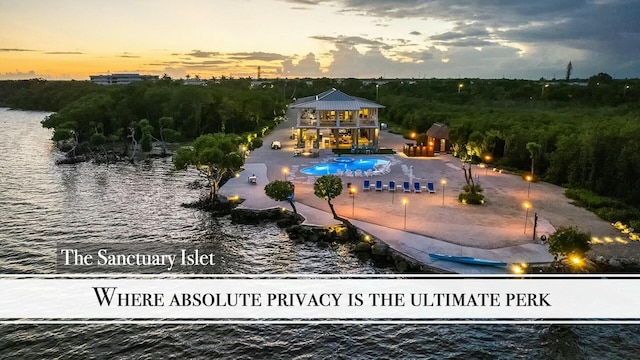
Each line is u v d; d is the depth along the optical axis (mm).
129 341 26250
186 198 57219
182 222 47344
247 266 36344
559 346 25688
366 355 25047
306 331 27188
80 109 106688
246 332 27141
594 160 52875
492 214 44875
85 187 63625
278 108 149625
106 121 115188
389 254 36500
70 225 46625
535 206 47844
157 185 65188
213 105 122750
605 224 42031
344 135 102000
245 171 65000
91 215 50000
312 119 89938
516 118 88875
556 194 53312
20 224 46812
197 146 52906
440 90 168250
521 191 54562
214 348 25656
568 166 57250
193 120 117188
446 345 25891
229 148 52938
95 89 183500
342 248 39562
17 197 57625
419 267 34094
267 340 26375
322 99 87938
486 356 24953
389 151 81625
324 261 37031
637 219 42875
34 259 37781
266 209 47562
